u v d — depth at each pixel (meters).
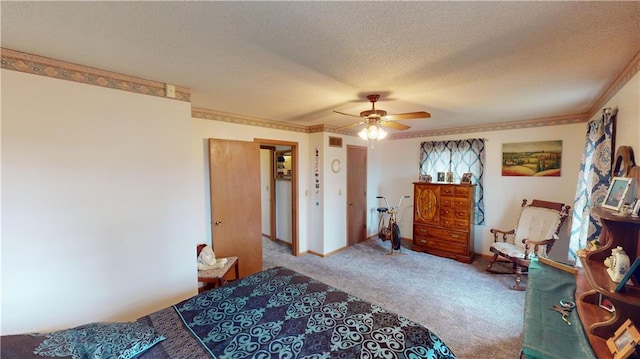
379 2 1.19
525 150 4.11
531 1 1.18
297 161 4.68
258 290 2.04
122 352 1.29
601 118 2.47
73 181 1.98
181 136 2.48
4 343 1.16
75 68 1.95
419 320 2.70
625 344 1.26
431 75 2.12
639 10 1.23
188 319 1.67
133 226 2.25
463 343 2.34
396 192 5.74
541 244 3.35
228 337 1.49
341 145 4.96
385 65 1.93
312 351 1.37
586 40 1.54
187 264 2.56
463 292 3.29
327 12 1.27
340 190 4.98
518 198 4.22
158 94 2.33
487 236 4.54
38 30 1.46
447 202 4.50
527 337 1.56
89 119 2.02
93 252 2.07
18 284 1.80
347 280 3.67
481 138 4.51
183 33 1.49
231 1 1.18
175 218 2.47
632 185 1.73
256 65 1.94
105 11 1.26
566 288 2.14
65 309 1.97
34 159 1.83
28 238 1.83
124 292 2.22
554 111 3.47
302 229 4.83
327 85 2.37
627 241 1.62
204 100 2.92
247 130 3.91
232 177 3.62
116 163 2.15
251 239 3.84
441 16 1.31
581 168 2.98
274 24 1.39
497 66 1.94
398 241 4.81
